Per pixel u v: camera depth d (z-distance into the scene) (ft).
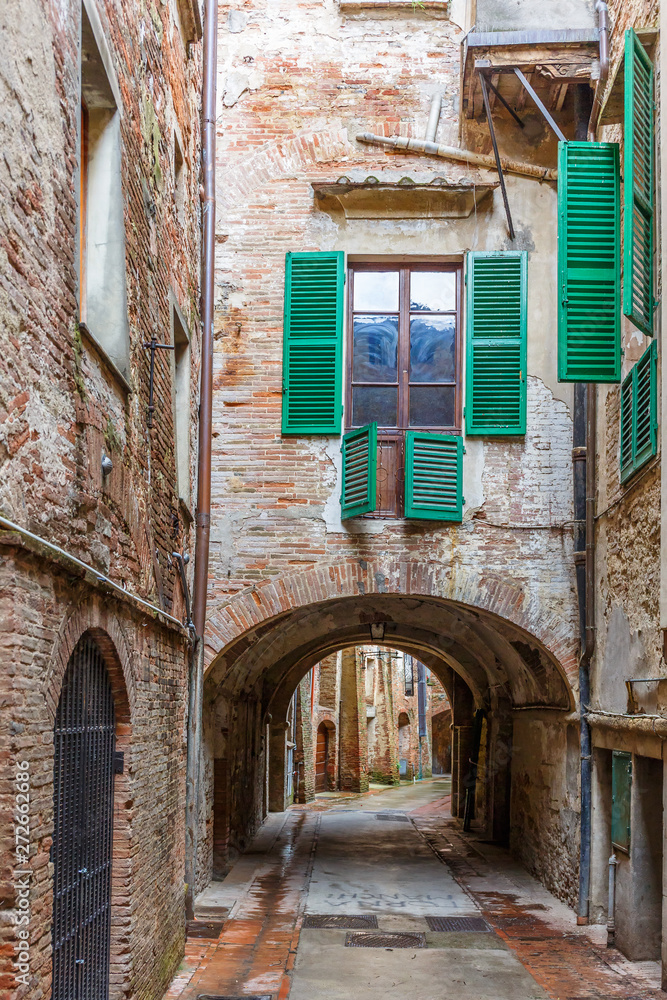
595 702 33.22
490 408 35.70
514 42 32.83
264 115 37.88
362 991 24.56
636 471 27.86
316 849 50.57
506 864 45.65
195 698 32.89
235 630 34.88
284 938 30.17
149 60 23.77
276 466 35.81
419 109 37.91
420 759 119.96
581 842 32.89
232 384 36.32
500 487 35.53
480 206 37.09
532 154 37.24
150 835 22.06
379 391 36.91
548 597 34.91
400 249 37.06
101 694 18.66
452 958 27.96
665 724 23.79
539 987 25.02
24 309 12.87
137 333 21.24
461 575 35.12
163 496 25.40
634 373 28.07
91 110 19.30
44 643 13.55
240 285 36.88
